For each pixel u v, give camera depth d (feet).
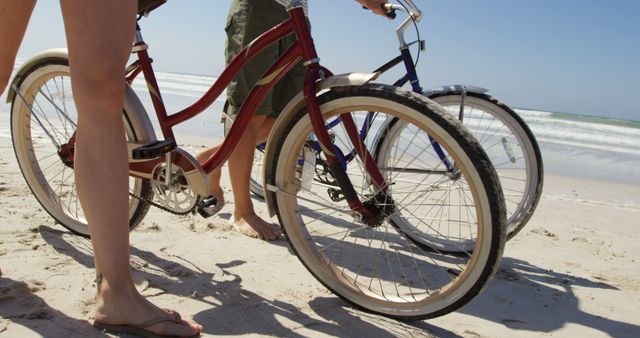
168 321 5.51
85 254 7.71
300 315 6.49
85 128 5.36
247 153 9.51
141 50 7.12
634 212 13.83
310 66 6.48
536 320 6.99
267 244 9.11
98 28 5.11
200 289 6.97
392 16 8.93
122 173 5.44
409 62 9.21
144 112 7.04
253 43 6.84
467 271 5.89
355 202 6.47
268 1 8.66
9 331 5.42
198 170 6.82
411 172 9.11
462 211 11.69
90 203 5.39
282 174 6.88
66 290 6.47
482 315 7.02
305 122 6.54
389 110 5.97
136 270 7.38
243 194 9.74
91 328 5.61
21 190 10.73
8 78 6.53
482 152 5.55
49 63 7.82
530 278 8.53
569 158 25.99
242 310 6.48
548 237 10.79
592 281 8.55
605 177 20.31
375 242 9.86
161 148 6.78
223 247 8.74
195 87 70.79
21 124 8.39
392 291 7.61
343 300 6.93
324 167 8.63
